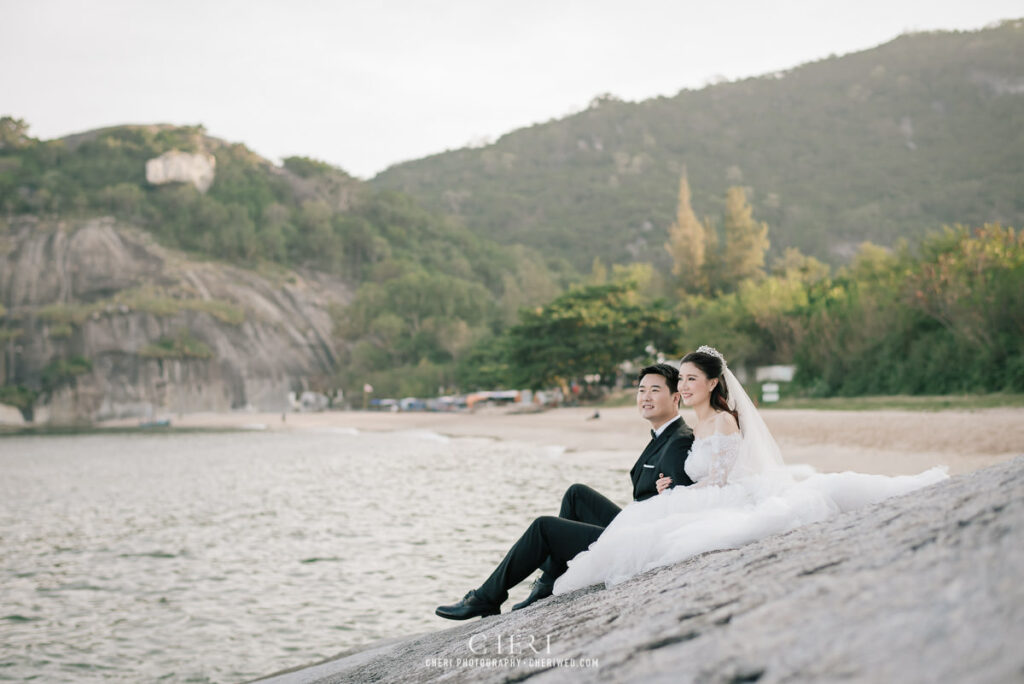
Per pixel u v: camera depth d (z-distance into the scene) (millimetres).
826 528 2900
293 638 8836
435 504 19250
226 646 8672
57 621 9961
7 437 100438
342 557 13148
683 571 3309
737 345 59125
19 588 11922
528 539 4594
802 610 1753
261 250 194375
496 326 156250
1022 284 33438
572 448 35875
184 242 190000
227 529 17094
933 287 38719
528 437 45531
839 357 46500
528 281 152000
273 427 102875
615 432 41812
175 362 155375
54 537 17141
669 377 4969
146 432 106062
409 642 6121
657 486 4750
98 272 171500
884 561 1874
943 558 1691
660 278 127625
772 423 30469
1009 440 19094
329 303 178750
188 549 14844
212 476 32062
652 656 1911
